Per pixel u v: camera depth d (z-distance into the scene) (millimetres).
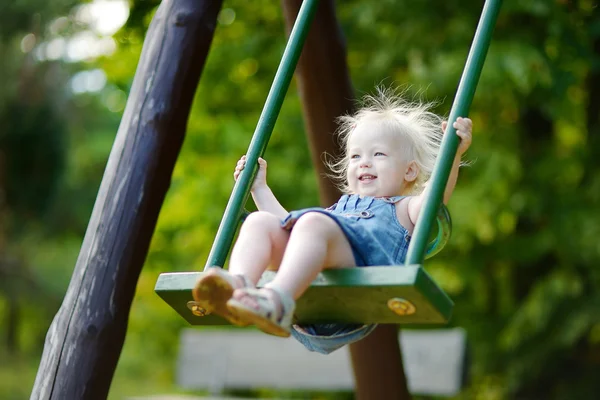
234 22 9492
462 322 10562
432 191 2982
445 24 8758
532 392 10617
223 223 3266
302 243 2912
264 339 8453
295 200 9383
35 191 14062
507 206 9156
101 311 3906
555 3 8070
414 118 3582
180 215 10133
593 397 10312
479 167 9109
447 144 3070
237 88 9727
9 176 13797
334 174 5273
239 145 9484
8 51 12430
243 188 3344
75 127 14984
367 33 9062
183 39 4145
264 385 8336
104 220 4000
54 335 3943
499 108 9336
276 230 3082
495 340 10398
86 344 3883
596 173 9633
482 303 10266
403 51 8742
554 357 10305
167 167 4082
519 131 9953
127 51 9648
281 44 9250
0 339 18297
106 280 3938
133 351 13297
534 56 8234
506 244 9773
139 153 4047
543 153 9852
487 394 10977
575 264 9859
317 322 3148
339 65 5242
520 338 10070
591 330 10070
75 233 16484
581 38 8133
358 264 3094
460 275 9773
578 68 9078
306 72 5215
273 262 3129
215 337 8625
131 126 4094
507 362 10391
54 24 11508
